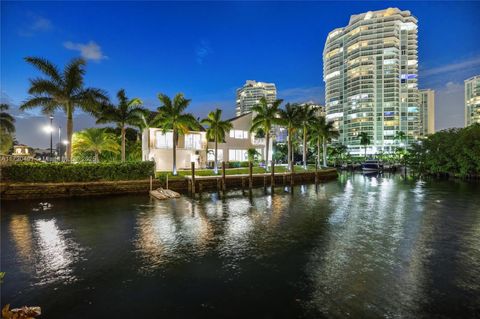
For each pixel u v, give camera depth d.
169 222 18.38
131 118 35.56
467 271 10.55
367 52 154.25
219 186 35.50
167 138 44.44
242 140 54.25
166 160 43.97
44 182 28.38
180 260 11.81
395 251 12.79
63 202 25.75
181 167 45.53
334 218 19.73
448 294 8.87
